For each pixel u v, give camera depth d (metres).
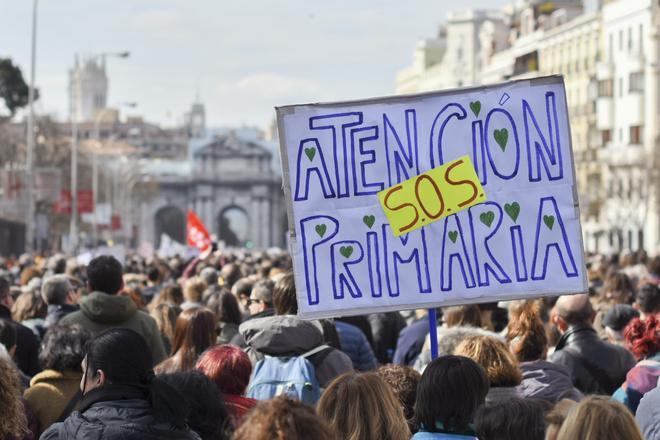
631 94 156.12
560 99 14.59
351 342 20.83
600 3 171.62
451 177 14.54
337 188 14.58
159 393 11.91
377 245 14.55
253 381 16.02
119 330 12.14
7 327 18.22
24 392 15.89
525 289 14.55
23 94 160.50
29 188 106.62
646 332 15.87
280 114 14.60
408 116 14.60
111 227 163.75
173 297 27.64
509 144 14.59
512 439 11.32
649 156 145.62
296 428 9.11
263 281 21.67
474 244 14.52
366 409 11.70
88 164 188.75
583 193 162.50
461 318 19.47
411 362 21.88
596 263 44.81
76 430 11.78
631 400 15.69
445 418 11.81
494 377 14.40
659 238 149.88
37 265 53.78
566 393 15.73
